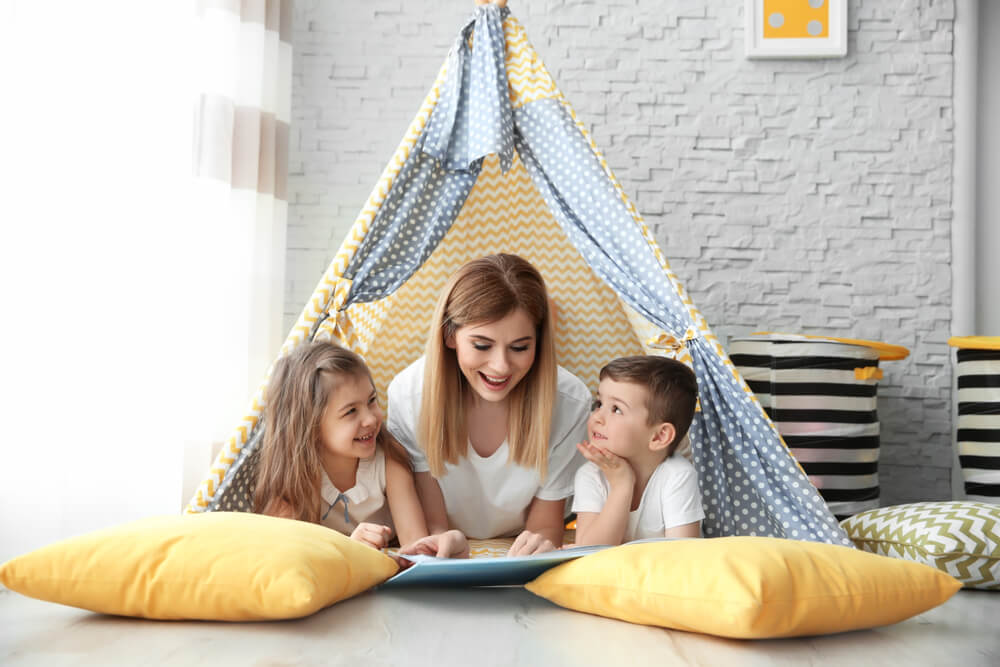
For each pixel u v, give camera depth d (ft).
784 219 9.70
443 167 6.82
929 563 5.55
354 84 9.77
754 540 4.27
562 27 9.75
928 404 9.64
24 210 6.34
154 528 4.25
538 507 6.34
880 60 9.75
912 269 9.66
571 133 6.64
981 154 9.87
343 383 5.63
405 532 5.79
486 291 5.54
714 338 6.14
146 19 7.34
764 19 9.66
